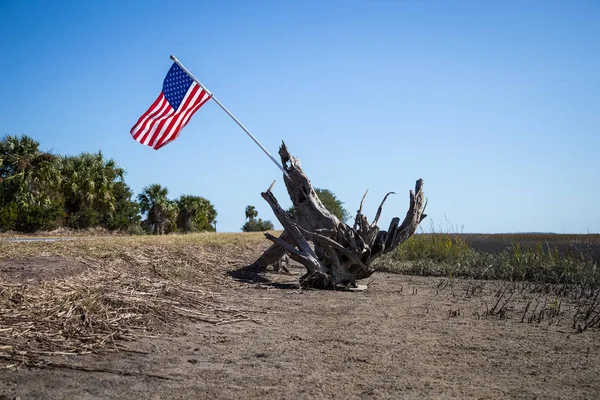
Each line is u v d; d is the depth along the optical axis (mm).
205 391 5090
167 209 52812
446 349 6891
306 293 11609
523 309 10000
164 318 8031
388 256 17984
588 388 5422
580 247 17641
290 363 6121
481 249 18547
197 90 12281
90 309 7711
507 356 6605
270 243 22984
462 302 10734
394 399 4996
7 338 6164
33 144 45031
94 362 5789
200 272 13109
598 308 10102
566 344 7246
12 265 9828
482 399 5043
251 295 11023
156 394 4953
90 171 48219
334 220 12531
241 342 7027
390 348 6887
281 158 13289
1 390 4820
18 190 42750
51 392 4855
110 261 11938
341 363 6164
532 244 18406
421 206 13070
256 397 4980
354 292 11977
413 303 10523
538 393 5246
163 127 11992
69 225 46125
